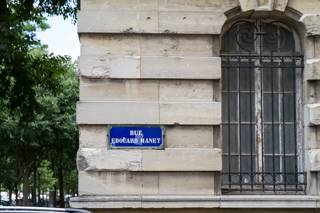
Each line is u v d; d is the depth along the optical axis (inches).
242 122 365.1
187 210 337.4
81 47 345.4
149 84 345.4
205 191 341.1
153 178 340.8
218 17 350.6
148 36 349.1
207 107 343.0
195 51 350.0
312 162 344.8
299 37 369.1
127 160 338.0
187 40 350.3
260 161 362.3
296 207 337.1
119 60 343.3
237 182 359.6
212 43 351.9
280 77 370.0
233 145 363.9
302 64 362.6
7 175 1736.0
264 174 359.3
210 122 342.0
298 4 354.9
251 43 370.9
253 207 336.2
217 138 346.6
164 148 341.1
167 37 349.7
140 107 341.4
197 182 341.7
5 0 510.3
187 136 343.3
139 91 344.5
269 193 357.7
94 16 345.4
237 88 367.6
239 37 370.3
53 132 1231.5
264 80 370.0
